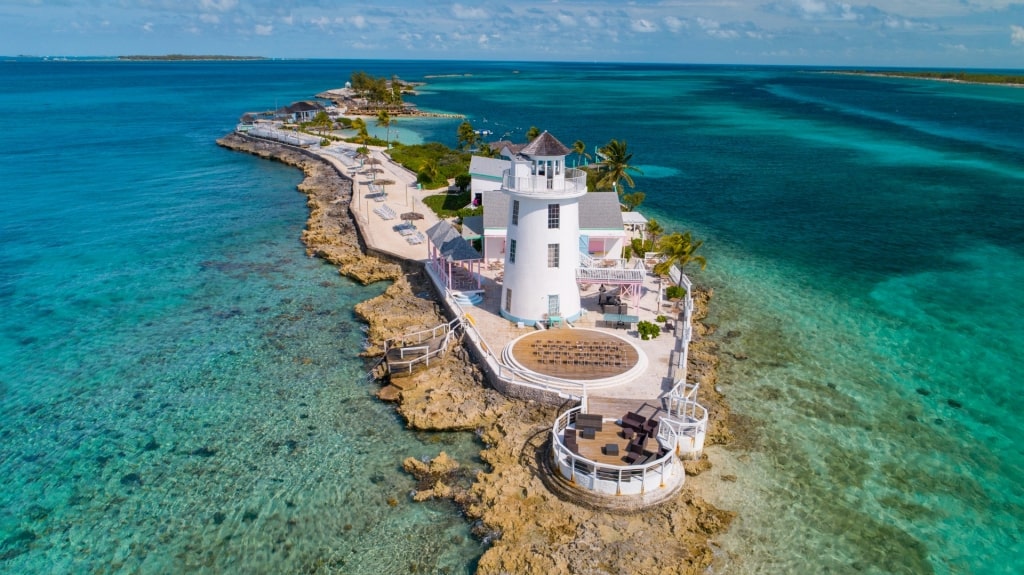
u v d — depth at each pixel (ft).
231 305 159.02
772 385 121.80
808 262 190.80
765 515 88.53
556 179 124.26
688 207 256.93
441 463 97.50
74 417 112.57
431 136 458.91
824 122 553.64
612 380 111.14
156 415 112.98
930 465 99.66
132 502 91.97
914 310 156.46
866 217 242.58
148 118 554.46
